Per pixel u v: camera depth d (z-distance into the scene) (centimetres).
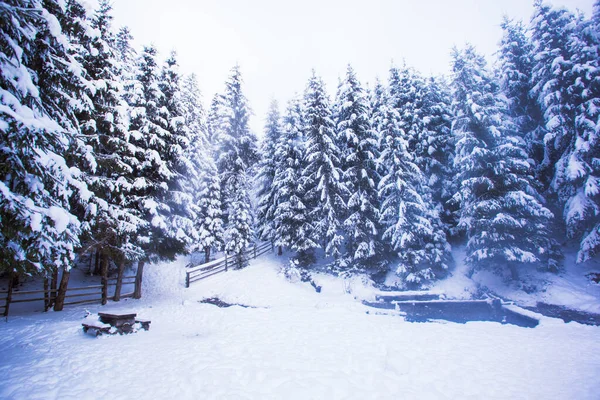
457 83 1731
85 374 608
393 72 2292
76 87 860
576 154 1488
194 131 2123
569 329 993
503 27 1989
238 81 2539
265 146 2541
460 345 827
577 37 1608
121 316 919
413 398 537
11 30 622
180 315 1230
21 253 640
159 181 1561
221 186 2484
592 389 578
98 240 1287
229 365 664
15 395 515
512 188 1609
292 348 795
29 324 1019
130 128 1510
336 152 2070
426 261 1778
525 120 1917
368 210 1947
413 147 2153
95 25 1291
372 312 1290
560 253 1633
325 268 2038
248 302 1589
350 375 622
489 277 1734
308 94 2078
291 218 2072
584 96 1458
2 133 537
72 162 948
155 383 571
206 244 2184
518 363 702
